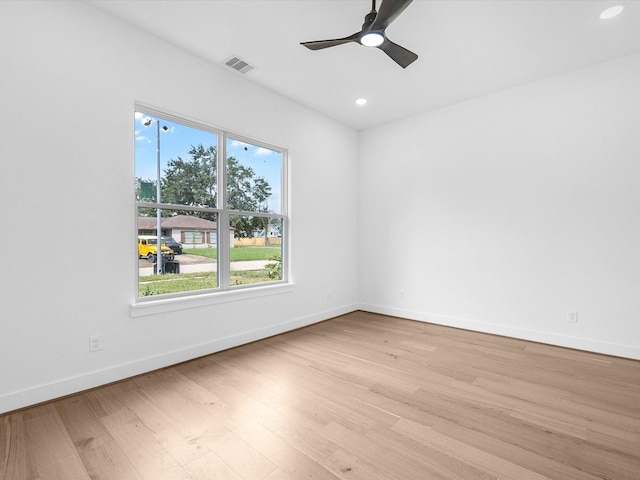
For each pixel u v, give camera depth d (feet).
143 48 8.54
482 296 12.51
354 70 10.57
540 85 11.16
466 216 12.89
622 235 9.77
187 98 9.48
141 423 6.27
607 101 9.96
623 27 8.30
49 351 7.07
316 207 14.02
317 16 8.00
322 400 7.20
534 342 11.28
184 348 9.41
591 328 10.27
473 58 9.82
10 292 6.59
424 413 6.64
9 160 6.56
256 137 11.46
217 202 10.61
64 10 7.25
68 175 7.30
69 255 7.32
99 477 4.85
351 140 15.96
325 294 14.48
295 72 10.69
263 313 11.73
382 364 9.30
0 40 6.48
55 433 5.93
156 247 9.12
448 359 9.70
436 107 13.56
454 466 5.05
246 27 8.43
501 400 7.18
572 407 6.88
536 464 5.09
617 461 5.16
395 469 4.99
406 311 14.69
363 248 16.29
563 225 10.75
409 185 14.57
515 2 7.41
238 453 5.39
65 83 7.26
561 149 10.77
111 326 7.98
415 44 9.10
